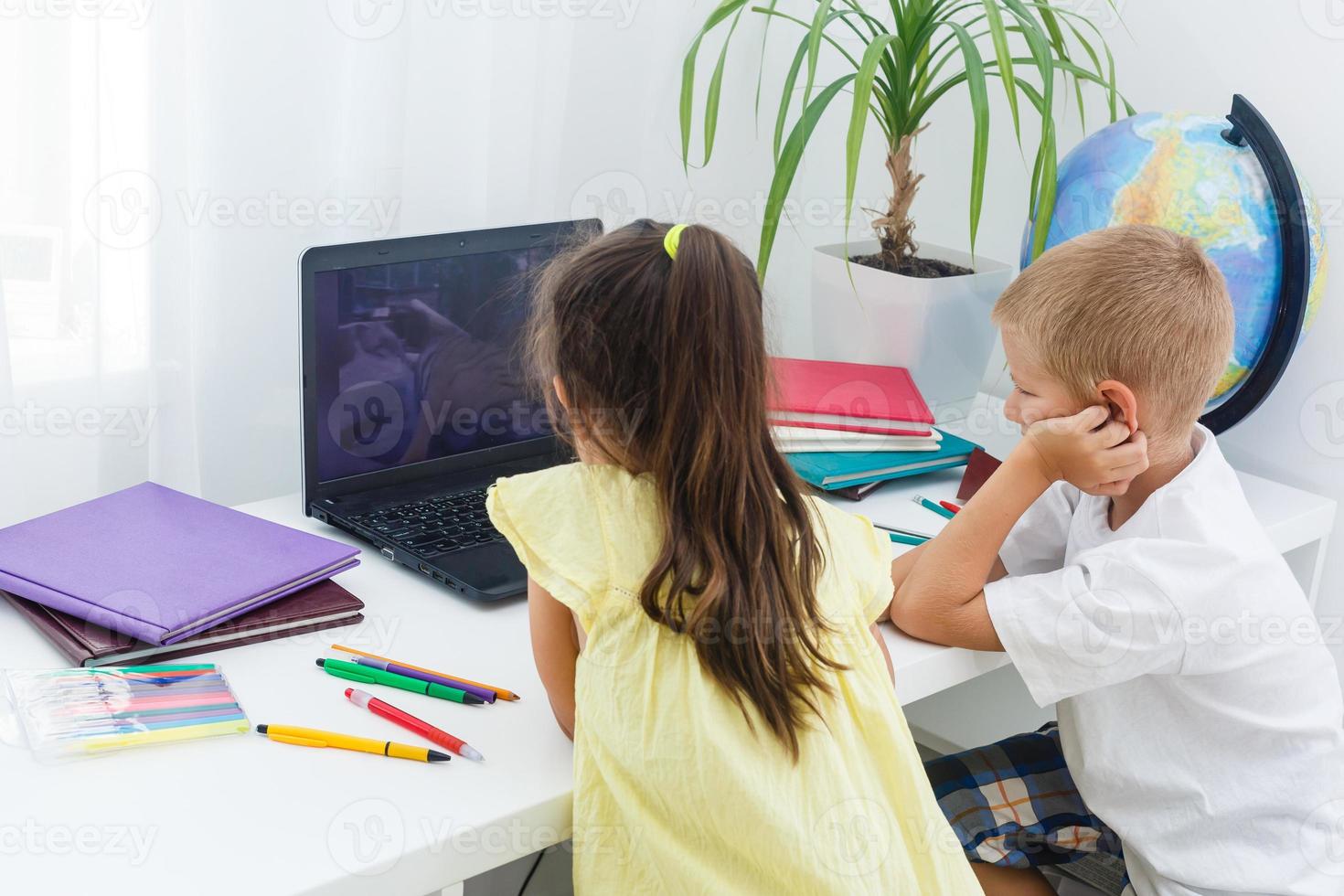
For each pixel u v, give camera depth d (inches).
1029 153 63.9
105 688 32.3
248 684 33.7
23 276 45.9
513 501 32.0
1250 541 37.9
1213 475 38.7
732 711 29.5
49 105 44.6
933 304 55.6
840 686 31.5
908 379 54.7
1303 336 55.7
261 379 53.4
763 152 68.7
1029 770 45.4
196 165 49.1
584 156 61.0
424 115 54.3
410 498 45.3
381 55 52.1
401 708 33.0
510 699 33.8
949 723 59.3
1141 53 59.1
